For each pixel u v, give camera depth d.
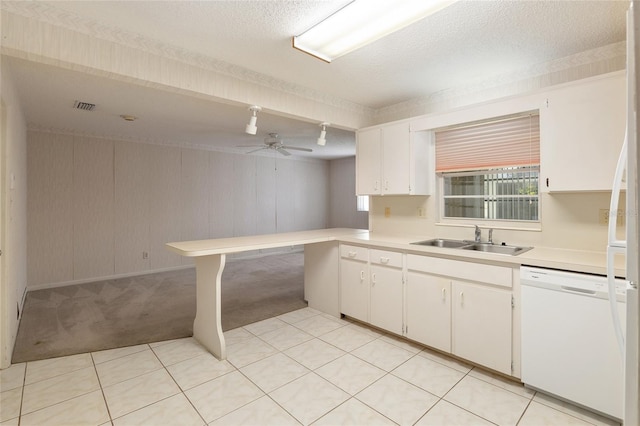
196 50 2.55
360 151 3.75
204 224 6.57
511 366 2.21
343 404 2.01
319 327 3.26
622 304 1.75
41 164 4.80
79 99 3.53
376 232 3.82
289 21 2.15
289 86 3.19
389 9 1.91
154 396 2.11
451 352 2.53
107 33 2.19
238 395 2.12
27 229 4.68
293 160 8.19
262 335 3.08
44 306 3.99
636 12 0.63
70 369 2.46
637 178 0.63
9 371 2.43
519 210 2.89
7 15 1.84
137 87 3.17
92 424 1.84
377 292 3.06
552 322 1.99
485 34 2.29
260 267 6.28
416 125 3.18
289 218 8.11
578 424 1.82
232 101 2.83
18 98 3.32
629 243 0.82
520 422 1.84
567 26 2.18
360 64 2.78
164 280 5.32
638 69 0.62
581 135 2.20
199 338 2.94
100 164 5.32
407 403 2.02
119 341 2.98
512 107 2.53
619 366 1.76
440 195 3.39
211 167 6.68
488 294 2.31
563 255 2.23
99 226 5.31
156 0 1.92
